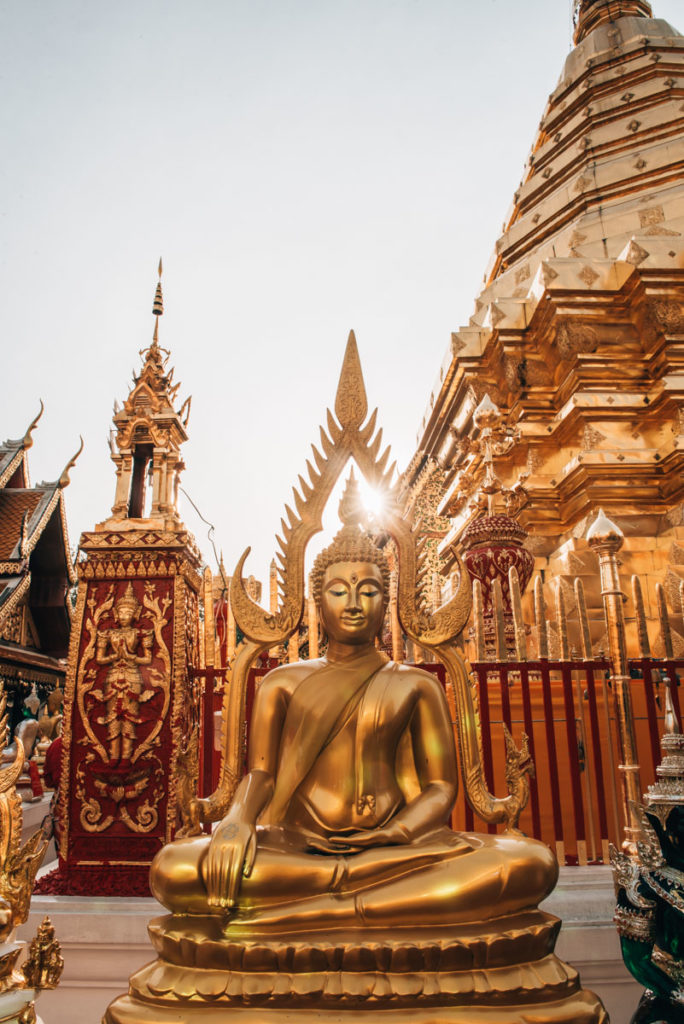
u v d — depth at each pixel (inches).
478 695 209.2
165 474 230.7
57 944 130.1
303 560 162.6
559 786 219.3
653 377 396.2
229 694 158.4
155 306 251.9
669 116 491.8
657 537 355.9
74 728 204.1
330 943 114.9
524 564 275.6
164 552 213.3
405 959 113.0
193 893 124.1
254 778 144.3
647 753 231.6
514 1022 108.3
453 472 507.2
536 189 539.5
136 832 196.1
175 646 206.8
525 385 420.2
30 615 860.6
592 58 561.0
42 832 134.5
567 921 171.9
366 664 155.6
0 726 135.9
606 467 365.1
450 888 121.2
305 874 123.8
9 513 785.6
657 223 446.0
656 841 128.9
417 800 143.7
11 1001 119.0
